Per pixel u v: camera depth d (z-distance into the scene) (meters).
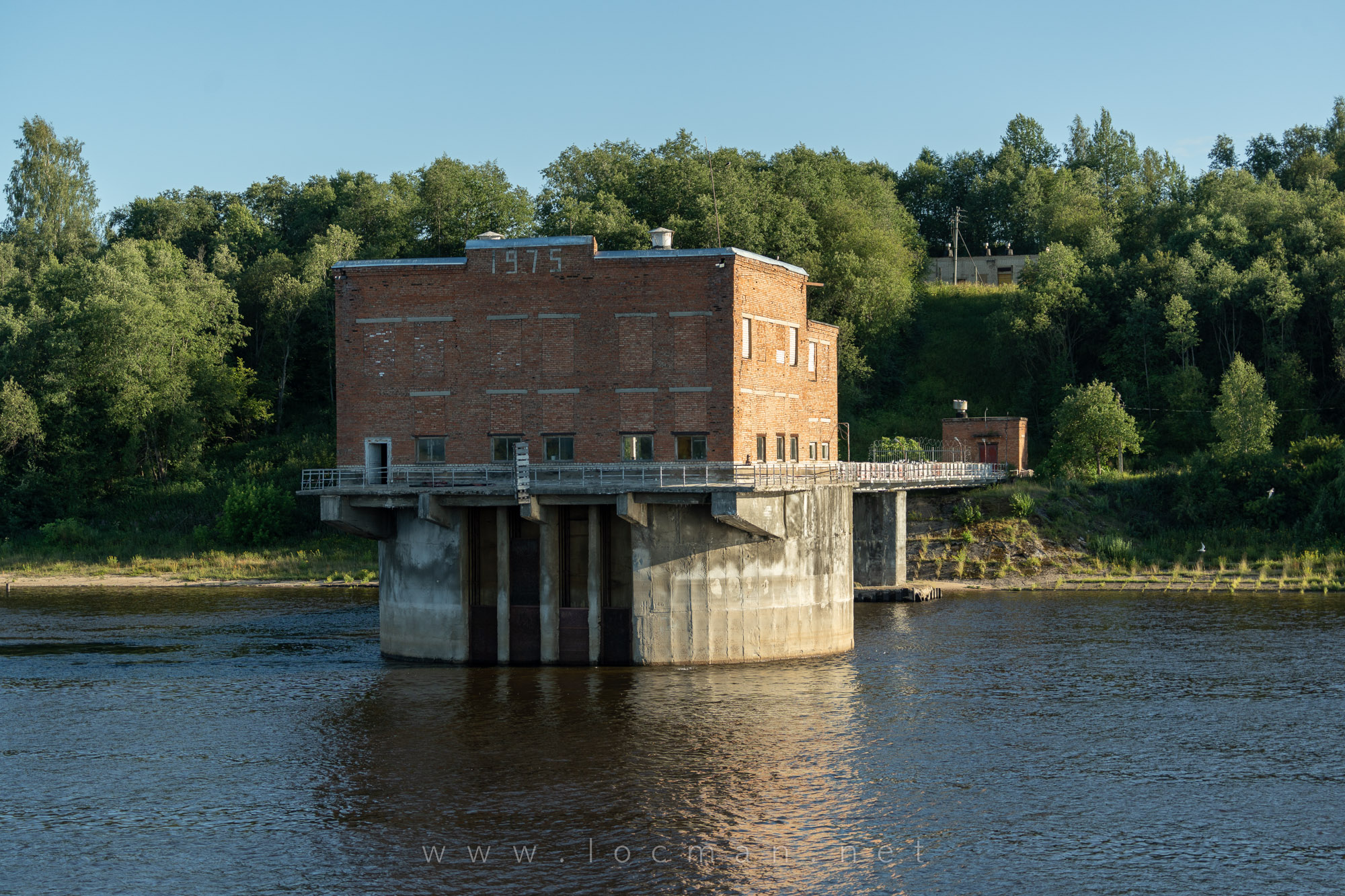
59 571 91.00
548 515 49.81
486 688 46.97
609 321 51.12
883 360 119.31
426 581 52.03
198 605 75.06
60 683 49.69
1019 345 114.75
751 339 52.25
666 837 30.92
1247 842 30.78
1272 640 57.34
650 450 50.91
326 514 49.69
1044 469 96.00
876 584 75.25
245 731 41.38
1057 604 70.88
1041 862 29.36
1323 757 37.97
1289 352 106.31
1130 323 111.06
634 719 42.19
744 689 46.59
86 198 143.88
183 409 106.44
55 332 105.06
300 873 28.80
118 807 33.62
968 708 44.12
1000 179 167.12
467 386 52.09
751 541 50.44
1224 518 87.06
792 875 28.55
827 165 137.88
